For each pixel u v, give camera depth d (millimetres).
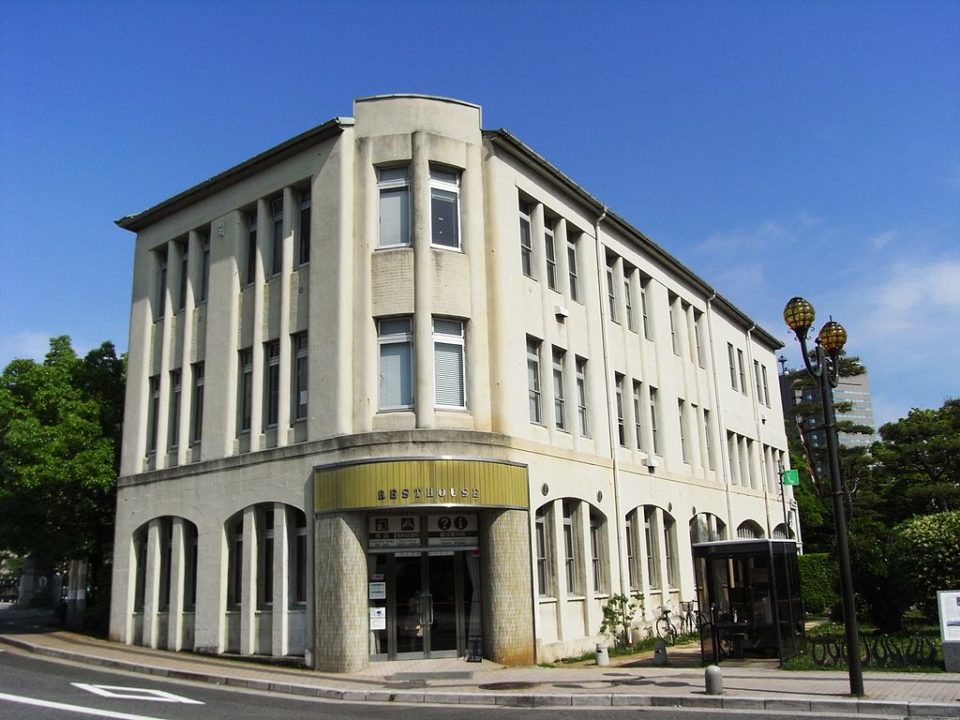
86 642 22141
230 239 21625
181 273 23531
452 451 17188
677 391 28703
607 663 17547
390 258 18391
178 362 22656
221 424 20656
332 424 17875
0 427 25094
